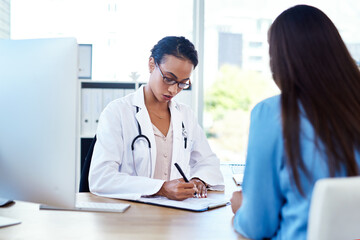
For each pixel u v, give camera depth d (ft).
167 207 4.57
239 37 18.07
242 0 18.26
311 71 3.03
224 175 7.33
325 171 2.84
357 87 3.03
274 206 3.16
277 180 3.13
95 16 11.73
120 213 4.26
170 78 5.74
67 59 3.76
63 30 11.70
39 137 3.86
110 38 11.76
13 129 3.95
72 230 3.62
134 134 5.98
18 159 3.97
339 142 2.84
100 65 11.76
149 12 11.85
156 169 6.14
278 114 3.12
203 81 11.84
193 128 6.66
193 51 5.76
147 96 6.31
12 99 3.94
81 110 9.97
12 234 3.49
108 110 5.98
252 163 3.18
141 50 11.84
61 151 3.81
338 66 3.04
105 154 5.48
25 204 4.61
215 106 26.35
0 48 3.98
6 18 11.51
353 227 2.27
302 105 3.00
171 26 11.92
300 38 3.12
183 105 6.78
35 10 11.68
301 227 2.89
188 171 7.12
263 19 15.39
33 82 3.86
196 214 4.28
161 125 6.32
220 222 3.98
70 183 3.81
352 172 2.82
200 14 11.82
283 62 3.20
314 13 3.20
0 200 4.60
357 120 2.89
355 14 13.62
